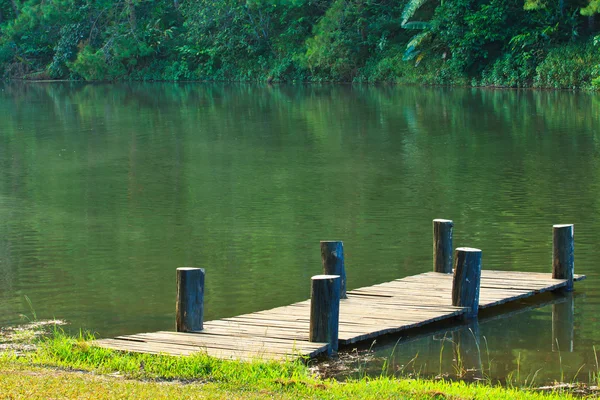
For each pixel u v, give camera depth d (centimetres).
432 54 5447
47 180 2444
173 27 6956
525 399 929
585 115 3522
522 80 4838
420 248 1645
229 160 2727
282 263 1560
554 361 1098
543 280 1402
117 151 2981
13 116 4247
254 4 6328
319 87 5556
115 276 1492
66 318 1283
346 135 3216
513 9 5012
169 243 1712
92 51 7044
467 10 5106
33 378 912
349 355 1123
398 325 1198
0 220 1941
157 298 1374
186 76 6694
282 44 6309
